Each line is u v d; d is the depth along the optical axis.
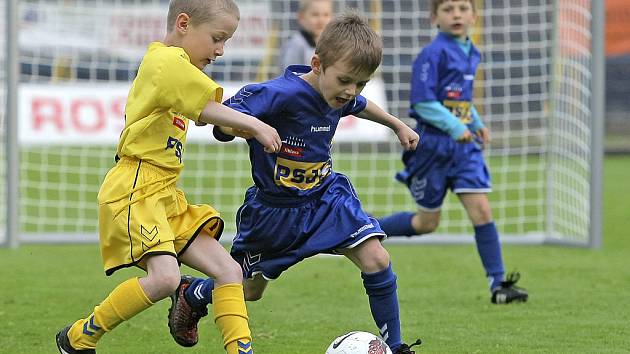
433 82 14.57
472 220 14.55
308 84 9.82
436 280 16.14
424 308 13.70
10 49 18.95
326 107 9.90
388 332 10.05
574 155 21.38
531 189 28.22
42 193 26.72
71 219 23.95
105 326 9.28
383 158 30.14
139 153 9.34
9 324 12.56
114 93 22.00
